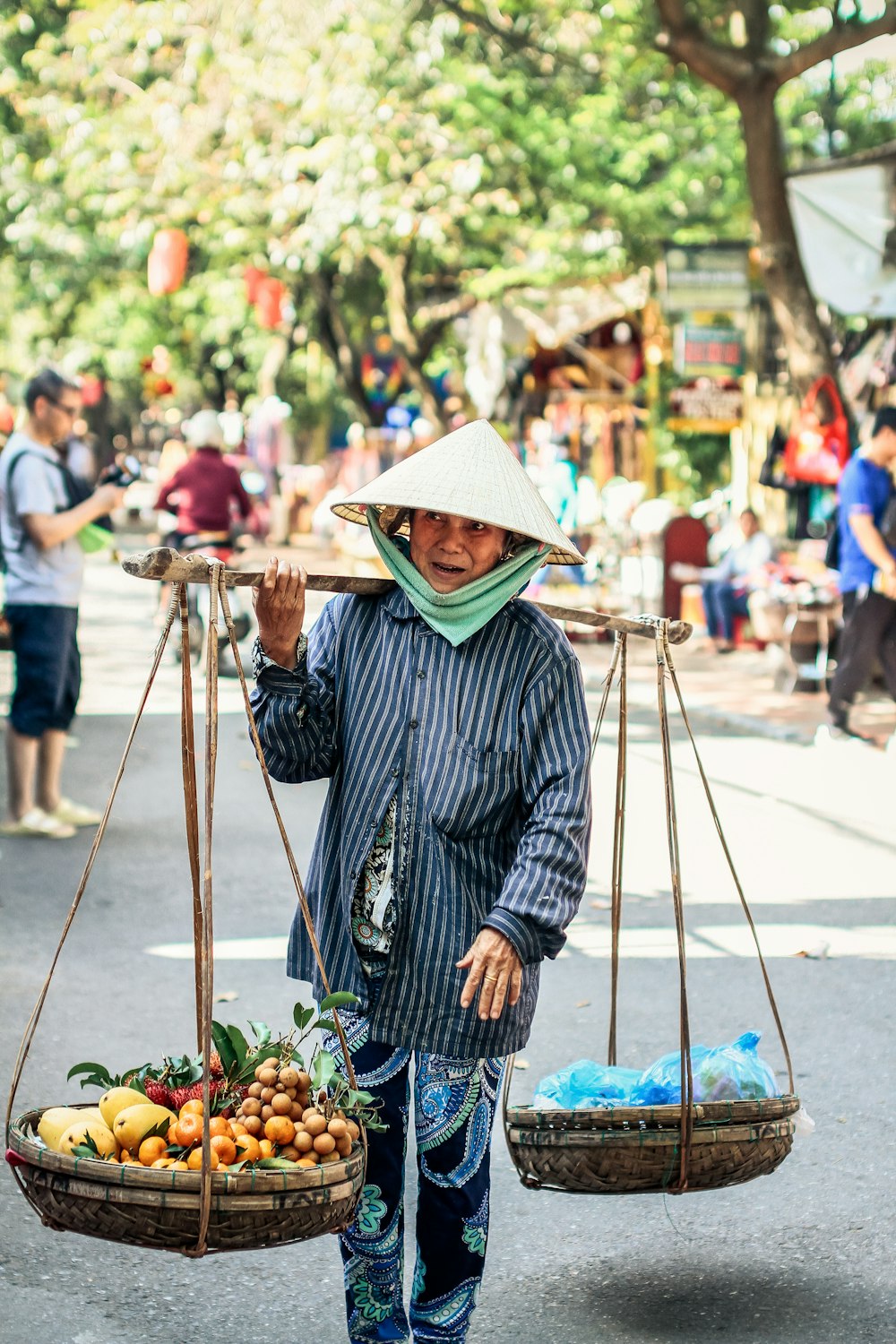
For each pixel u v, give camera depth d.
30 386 7.38
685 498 20.88
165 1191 2.47
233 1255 3.60
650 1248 3.64
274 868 7.29
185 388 47.41
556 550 2.93
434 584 2.91
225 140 18.36
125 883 6.95
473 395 24.80
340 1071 2.93
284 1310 3.33
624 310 20.64
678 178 18.44
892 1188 3.96
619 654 3.47
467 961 2.74
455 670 2.88
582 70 16.12
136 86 18.48
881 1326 3.25
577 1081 3.29
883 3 12.85
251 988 5.48
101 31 17.69
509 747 2.87
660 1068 3.27
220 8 17.12
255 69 17.39
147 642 16.58
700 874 7.32
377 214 18.02
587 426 23.91
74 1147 2.64
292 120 18.11
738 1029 5.14
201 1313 3.31
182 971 5.67
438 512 2.84
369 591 2.96
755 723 11.52
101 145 18.94
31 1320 3.23
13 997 5.31
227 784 9.41
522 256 21.52
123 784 9.27
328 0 16.44
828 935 6.28
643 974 5.75
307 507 36.81
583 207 19.39
